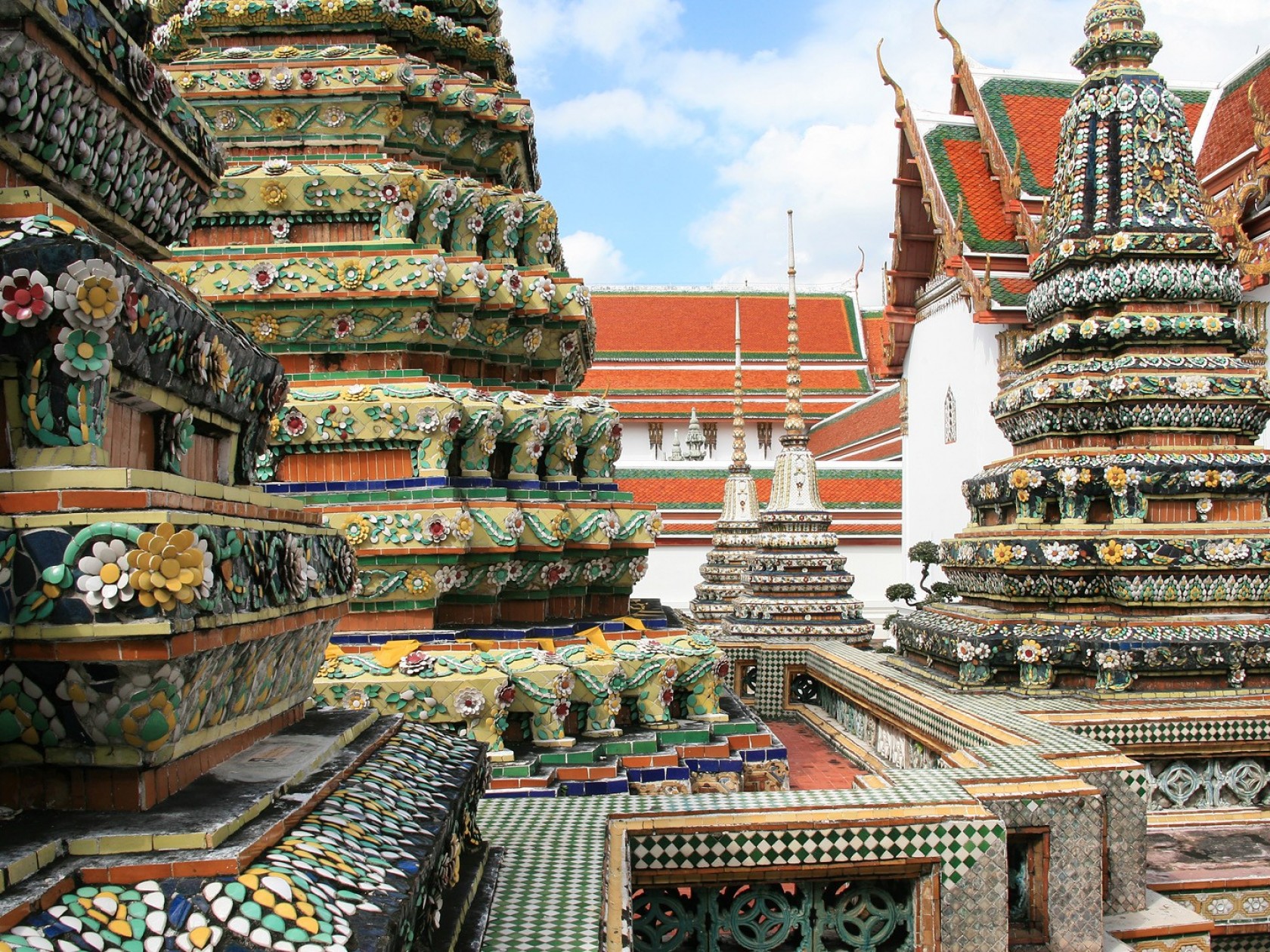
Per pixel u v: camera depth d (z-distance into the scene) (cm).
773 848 747
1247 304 2092
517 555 1079
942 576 3216
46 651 331
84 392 363
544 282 1184
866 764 1429
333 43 1189
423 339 1064
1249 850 983
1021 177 2783
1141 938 841
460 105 1177
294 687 526
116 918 304
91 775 363
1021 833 810
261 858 347
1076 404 1241
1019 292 2597
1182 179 1277
